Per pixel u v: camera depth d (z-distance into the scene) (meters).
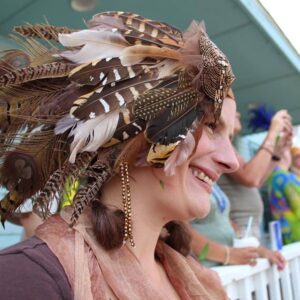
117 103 0.49
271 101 2.61
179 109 0.53
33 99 0.53
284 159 2.34
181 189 0.58
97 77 0.51
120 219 0.52
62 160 0.54
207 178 0.63
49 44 0.59
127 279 0.48
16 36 0.59
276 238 1.56
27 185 0.56
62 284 0.41
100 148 0.52
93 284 0.44
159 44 0.57
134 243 0.55
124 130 0.50
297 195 2.17
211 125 0.63
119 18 0.61
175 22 1.57
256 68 2.05
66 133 0.52
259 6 1.57
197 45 0.59
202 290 0.68
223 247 1.19
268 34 1.68
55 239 0.46
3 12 1.40
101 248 0.49
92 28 0.61
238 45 1.78
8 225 1.59
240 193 1.71
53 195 0.54
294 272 1.55
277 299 1.31
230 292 1.08
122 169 0.54
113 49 0.55
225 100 0.66
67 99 0.52
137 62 0.53
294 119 3.09
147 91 0.51
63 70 0.52
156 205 0.58
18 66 0.55
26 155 0.55
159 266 0.68
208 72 0.56
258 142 3.58
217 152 0.63
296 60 2.03
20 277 0.40
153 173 0.57
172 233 0.76
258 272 1.25
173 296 0.63
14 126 0.54
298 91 2.42
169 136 0.51
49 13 1.43
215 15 1.53
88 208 0.52
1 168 0.56
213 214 1.31
